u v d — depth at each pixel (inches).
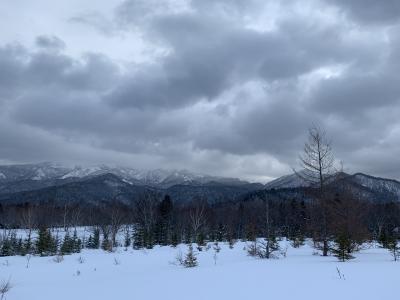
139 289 500.4
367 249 1402.6
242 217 3048.7
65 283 625.0
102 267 960.3
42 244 1632.6
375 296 384.5
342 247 884.6
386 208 2477.9
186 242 2534.5
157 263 1034.1
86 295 478.3
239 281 526.9
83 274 803.4
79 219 3988.7
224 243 2143.2
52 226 3481.8
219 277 579.2
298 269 647.8
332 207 1120.2
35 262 1143.0
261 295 417.1
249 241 2073.1
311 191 1130.7
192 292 456.4
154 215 2824.8
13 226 3528.5
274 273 599.5
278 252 1251.8
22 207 3973.9
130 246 2395.4
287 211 2534.5
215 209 3887.8
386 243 1544.0
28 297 488.4
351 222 1118.4
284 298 395.2
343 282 480.4
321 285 464.4
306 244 1819.6
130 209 3503.9
